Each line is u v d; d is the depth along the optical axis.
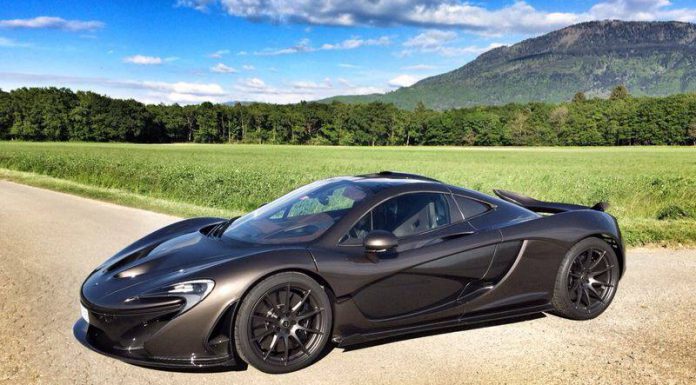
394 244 3.46
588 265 4.36
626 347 3.75
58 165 24.83
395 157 64.12
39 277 5.76
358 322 3.64
